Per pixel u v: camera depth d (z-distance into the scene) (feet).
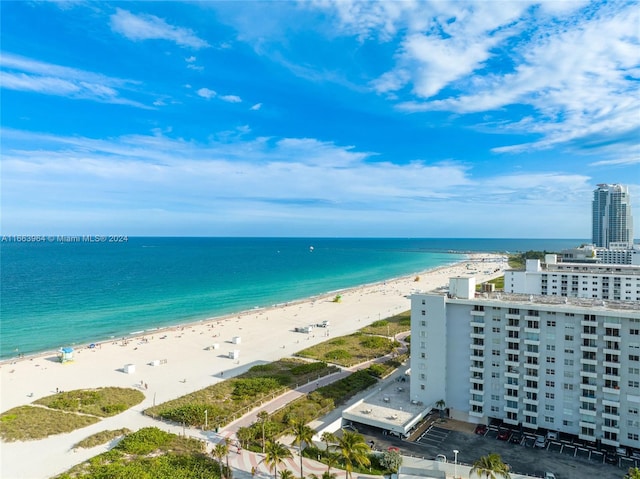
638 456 250.37
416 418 290.56
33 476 239.91
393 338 569.64
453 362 308.19
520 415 283.79
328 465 240.73
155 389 384.47
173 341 549.54
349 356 484.74
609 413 256.93
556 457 254.06
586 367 263.08
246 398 356.59
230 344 540.52
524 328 282.15
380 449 266.98
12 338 548.31
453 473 234.99
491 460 206.59
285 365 455.63
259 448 271.28
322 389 372.99
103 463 249.75
